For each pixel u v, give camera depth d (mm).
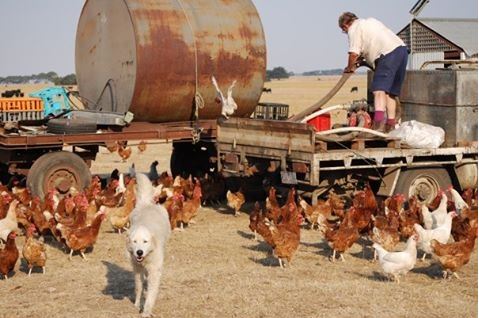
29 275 10117
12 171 14742
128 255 8305
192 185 15398
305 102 52938
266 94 70875
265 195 16016
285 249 10273
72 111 16500
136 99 15797
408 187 13797
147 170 22219
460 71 14227
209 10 16500
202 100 16250
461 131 14320
